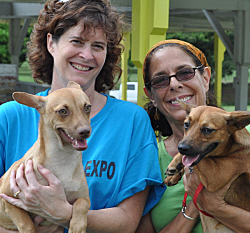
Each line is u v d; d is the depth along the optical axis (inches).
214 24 469.4
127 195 107.0
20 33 680.4
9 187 97.2
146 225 123.6
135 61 293.6
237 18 443.5
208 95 139.6
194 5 386.6
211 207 106.3
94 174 107.5
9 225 100.1
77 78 109.4
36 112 112.3
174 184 116.5
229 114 102.9
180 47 125.0
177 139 128.6
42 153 97.0
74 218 92.9
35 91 659.4
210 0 391.2
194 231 121.0
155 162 113.7
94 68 110.7
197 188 106.3
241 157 106.7
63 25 106.3
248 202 110.7
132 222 106.5
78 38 106.4
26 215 96.2
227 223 107.4
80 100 92.5
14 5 545.6
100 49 110.1
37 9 502.3
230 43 469.4
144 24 282.0
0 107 113.2
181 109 123.3
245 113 100.7
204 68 129.3
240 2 414.6
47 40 116.0
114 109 115.5
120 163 108.7
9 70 613.6
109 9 113.2
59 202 93.0
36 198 91.7
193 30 685.9
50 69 123.6
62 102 91.7
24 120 110.9
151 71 128.3
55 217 92.6
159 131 148.6
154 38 278.7
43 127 97.0
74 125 89.4
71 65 109.7
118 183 107.1
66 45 107.9
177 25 602.9
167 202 120.7
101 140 110.9
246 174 106.9
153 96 133.0
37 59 122.6
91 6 106.6
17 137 109.4
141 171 110.3
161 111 129.8
